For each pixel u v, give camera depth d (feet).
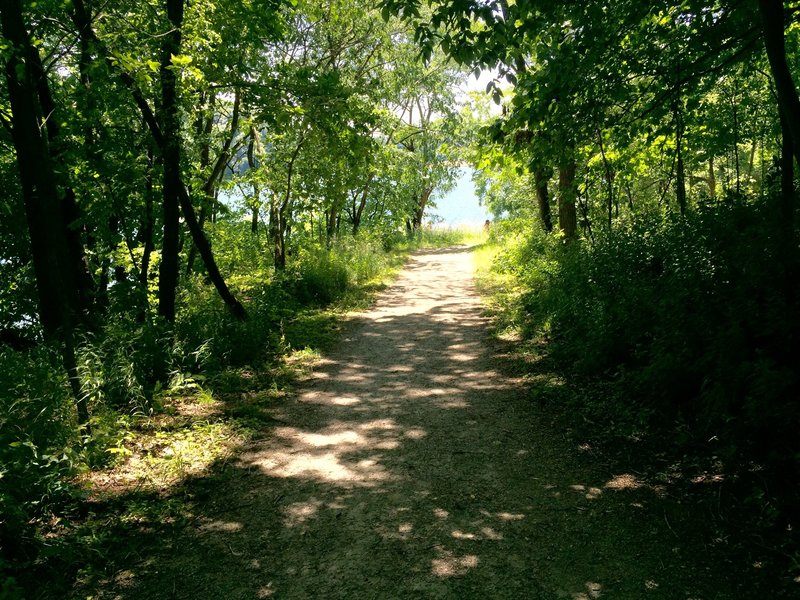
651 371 18.10
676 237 25.04
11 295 39.52
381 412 21.09
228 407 21.48
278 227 47.50
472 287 50.93
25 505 12.84
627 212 47.70
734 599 9.92
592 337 23.12
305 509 14.11
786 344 14.82
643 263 26.08
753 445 14.37
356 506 14.17
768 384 13.37
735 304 16.94
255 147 46.62
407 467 16.29
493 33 18.69
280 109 29.66
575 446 16.96
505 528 12.80
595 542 12.01
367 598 10.64
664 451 15.78
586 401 19.95
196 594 10.94
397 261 71.61
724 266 19.42
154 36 23.06
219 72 29.43
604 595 10.31
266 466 16.72
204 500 14.73
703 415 15.97
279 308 37.81
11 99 19.81
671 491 13.76
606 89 25.57
